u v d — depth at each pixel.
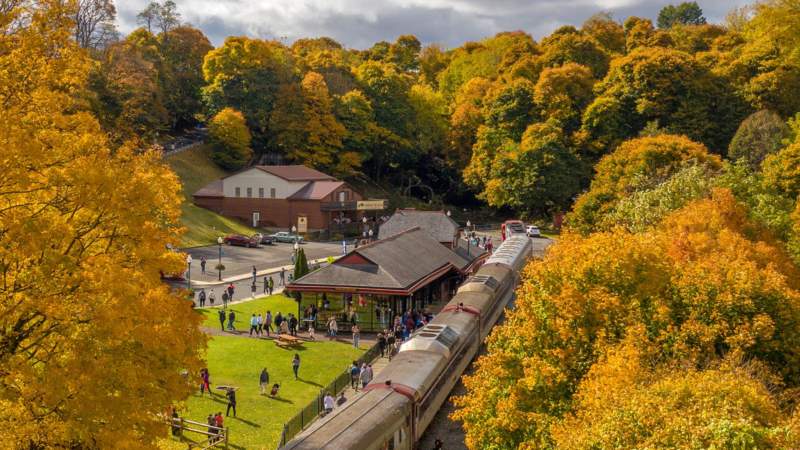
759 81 111.44
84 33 113.56
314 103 121.81
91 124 21.67
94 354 18.36
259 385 43.09
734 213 46.78
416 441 32.81
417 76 183.38
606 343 27.09
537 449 24.94
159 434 19.62
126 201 19.17
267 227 103.62
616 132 114.19
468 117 129.75
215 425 34.75
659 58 112.44
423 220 78.25
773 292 28.86
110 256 19.97
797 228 49.62
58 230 17.70
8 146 17.22
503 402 26.84
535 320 29.20
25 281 18.55
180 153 114.62
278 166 109.75
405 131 132.12
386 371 35.22
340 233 103.88
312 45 184.25
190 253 82.69
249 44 123.25
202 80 133.62
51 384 17.36
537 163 109.75
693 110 110.38
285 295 65.94
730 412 18.92
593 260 30.25
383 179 136.38
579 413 23.12
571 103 121.06
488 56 160.75
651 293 29.22
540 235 106.38
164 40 134.50
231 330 54.75
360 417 28.52
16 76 19.75
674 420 18.06
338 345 51.72
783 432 16.95
